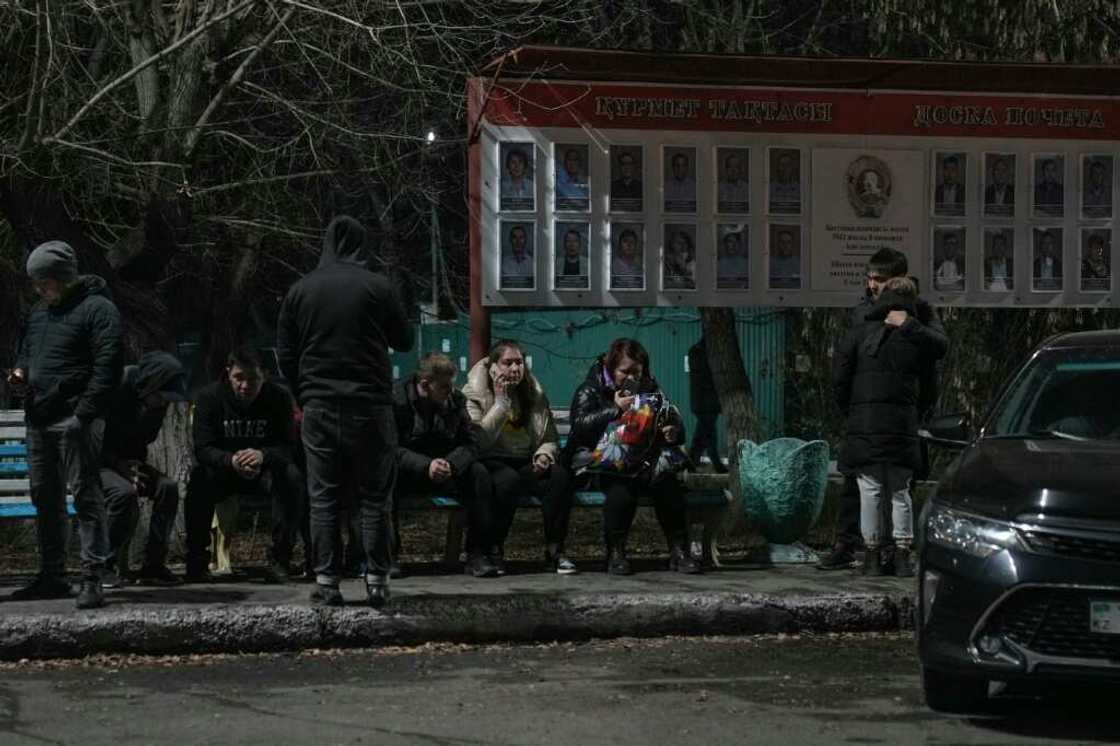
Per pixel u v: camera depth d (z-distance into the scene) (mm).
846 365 11141
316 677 8406
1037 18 17000
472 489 10953
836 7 18703
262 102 14844
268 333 23297
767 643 9539
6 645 8844
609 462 11070
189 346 17500
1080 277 12922
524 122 11984
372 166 15117
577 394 11320
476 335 12000
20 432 11492
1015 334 18188
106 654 8984
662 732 7055
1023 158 12789
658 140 12172
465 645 9406
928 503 7562
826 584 10531
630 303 12195
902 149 12594
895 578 10906
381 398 9398
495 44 14438
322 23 13344
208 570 10844
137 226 13391
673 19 17453
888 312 11031
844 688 8094
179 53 13234
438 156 16906
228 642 9133
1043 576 6824
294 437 10961
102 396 9359
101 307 9484
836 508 14477
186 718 7363
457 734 7012
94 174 13570
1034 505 6996
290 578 10789
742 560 12039
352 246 9570
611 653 9180
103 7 12914
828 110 12469
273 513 10742
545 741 6887
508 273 11992
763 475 11594
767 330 21469
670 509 11188
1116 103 12883
